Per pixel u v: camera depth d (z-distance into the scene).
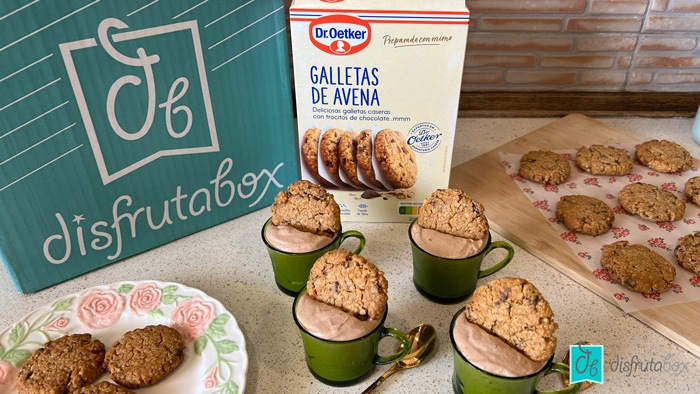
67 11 0.32
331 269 0.31
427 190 0.44
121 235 0.41
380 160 0.42
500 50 0.60
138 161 0.39
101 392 0.30
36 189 0.36
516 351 0.28
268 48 0.40
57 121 0.34
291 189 0.37
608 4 0.56
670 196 0.46
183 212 0.43
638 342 0.36
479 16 0.57
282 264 0.37
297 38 0.37
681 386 0.33
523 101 0.63
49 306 0.36
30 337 0.34
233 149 0.43
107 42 0.34
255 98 0.42
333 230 0.37
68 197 0.37
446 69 0.38
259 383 0.33
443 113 0.40
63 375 0.31
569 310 0.38
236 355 0.33
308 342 0.31
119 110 0.36
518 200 0.48
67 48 0.33
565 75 0.62
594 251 0.42
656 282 0.38
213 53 0.38
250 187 0.46
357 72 0.38
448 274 0.36
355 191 0.44
